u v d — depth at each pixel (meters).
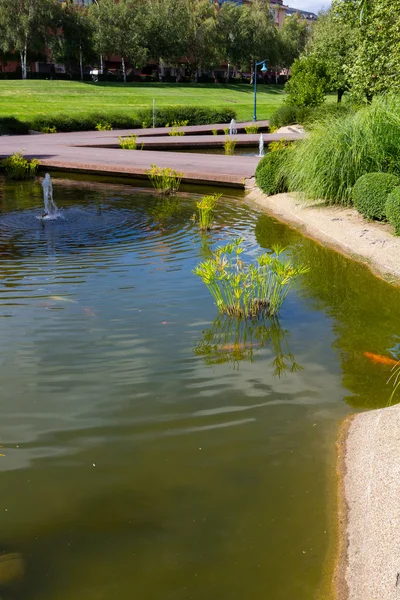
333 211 8.73
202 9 59.22
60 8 48.31
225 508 2.54
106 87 48.69
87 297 5.23
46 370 3.83
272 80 72.75
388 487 2.50
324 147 8.96
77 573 2.19
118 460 2.88
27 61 53.09
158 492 2.65
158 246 7.11
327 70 29.28
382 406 3.43
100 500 2.60
